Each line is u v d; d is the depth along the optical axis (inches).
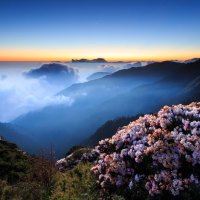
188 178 333.7
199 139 367.2
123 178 403.5
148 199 343.9
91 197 417.1
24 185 507.8
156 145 385.1
